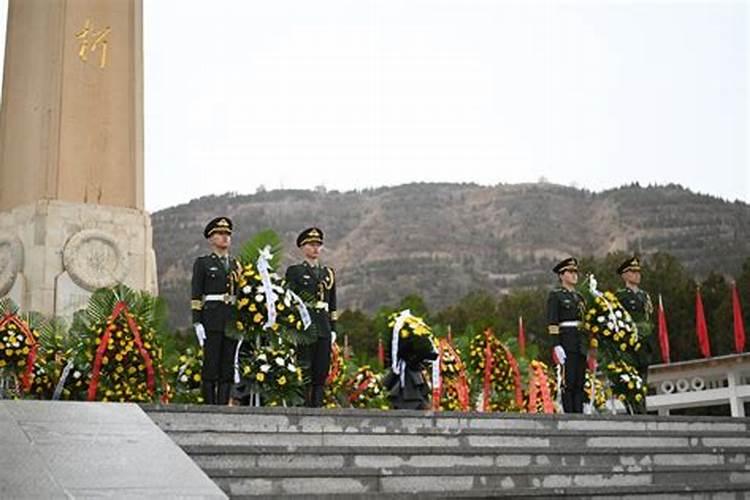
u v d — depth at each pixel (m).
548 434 10.31
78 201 17.22
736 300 21.19
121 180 17.72
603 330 13.22
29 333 12.05
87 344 11.51
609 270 42.88
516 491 9.20
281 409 8.99
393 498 8.35
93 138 17.58
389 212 108.56
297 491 8.36
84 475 5.52
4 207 18.00
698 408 31.55
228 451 8.34
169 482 5.57
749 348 35.06
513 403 15.63
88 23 17.92
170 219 96.12
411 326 12.17
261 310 10.99
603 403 15.56
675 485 10.18
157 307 12.14
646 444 10.98
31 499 5.01
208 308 10.88
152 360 11.54
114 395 11.27
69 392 11.65
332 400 13.44
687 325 37.28
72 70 17.59
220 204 104.06
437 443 9.64
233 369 10.93
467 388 14.91
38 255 16.53
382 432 9.42
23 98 18.12
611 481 10.10
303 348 11.46
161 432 6.75
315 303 11.47
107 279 16.84
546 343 42.62
